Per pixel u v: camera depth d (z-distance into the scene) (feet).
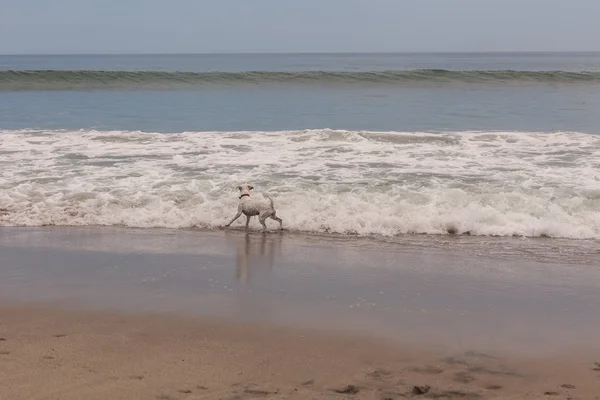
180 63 310.04
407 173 36.65
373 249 26.27
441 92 84.48
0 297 20.26
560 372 15.03
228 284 21.77
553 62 327.47
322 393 13.71
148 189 33.96
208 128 54.95
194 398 13.25
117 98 77.82
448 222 29.19
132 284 21.72
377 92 84.94
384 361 15.65
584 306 19.71
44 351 15.83
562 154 41.39
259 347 16.44
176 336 17.11
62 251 25.86
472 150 43.21
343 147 44.45
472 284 21.85
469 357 15.93
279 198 31.76
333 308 19.47
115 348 16.15
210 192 33.37
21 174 36.88
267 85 93.35
